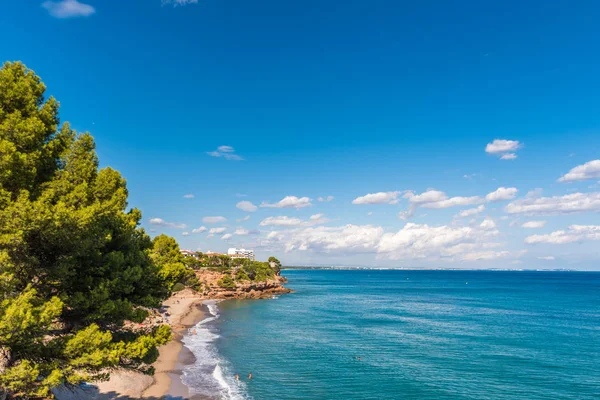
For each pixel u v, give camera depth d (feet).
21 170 52.19
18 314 41.24
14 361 52.24
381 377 135.23
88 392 95.20
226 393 113.19
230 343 184.96
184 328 223.51
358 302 411.95
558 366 152.46
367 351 174.09
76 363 49.85
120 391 103.55
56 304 47.42
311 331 223.92
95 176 66.08
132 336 67.41
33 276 55.72
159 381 118.52
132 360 64.18
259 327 235.40
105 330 65.51
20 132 52.95
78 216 49.57
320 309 340.18
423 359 161.48
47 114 60.70
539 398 118.11
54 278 56.03
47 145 60.29
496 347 185.98
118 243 73.36
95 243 57.67
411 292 578.66
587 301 437.58
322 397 115.24
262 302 402.52
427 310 340.39
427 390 123.24
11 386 44.29
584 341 202.59
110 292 63.82
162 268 87.45
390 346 185.88
